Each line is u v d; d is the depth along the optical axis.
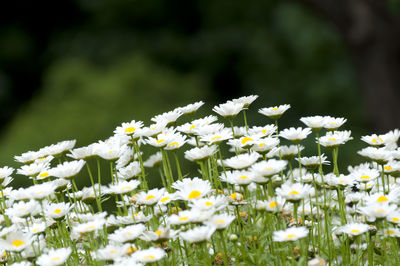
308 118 2.58
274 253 2.40
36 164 2.80
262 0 17.00
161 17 18.20
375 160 2.50
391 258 2.42
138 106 11.62
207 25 18.08
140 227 2.29
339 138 2.60
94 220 2.35
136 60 13.36
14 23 18.48
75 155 2.66
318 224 2.46
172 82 13.20
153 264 2.35
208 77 17.05
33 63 18.19
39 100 12.63
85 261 2.51
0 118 17.33
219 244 2.42
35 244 2.52
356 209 2.58
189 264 2.43
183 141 2.76
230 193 2.78
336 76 14.59
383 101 9.48
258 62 16.66
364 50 9.50
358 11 9.38
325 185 2.61
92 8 18.30
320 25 14.58
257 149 2.53
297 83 15.47
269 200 2.38
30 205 2.42
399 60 9.46
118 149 2.67
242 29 17.34
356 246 2.51
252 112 15.09
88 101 11.32
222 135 2.64
